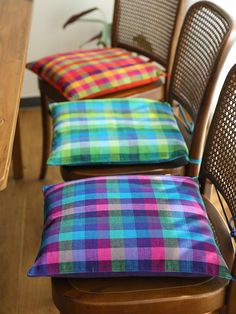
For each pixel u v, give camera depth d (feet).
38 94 8.49
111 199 3.57
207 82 4.15
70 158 4.30
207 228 3.40
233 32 3.98
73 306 3.12
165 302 3.10
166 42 5.61
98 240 3.21
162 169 4.42
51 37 8.00
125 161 4.34
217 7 4.33
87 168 4.40
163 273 3.12
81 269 3.09
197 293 3.13
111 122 4.68
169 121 4.79
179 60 4.92
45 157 6.50
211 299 3.16
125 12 6.14
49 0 7.58
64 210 3.53
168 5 5.45
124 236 3.23
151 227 3.31
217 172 3.81
